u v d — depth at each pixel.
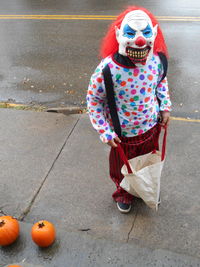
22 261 2.25
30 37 6.86
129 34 1.77
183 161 3.07
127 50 1.79
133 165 2.23
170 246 2.32
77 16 8.06
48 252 2.29
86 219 2.55
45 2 9.57
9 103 4.38
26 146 3.38
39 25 7.57
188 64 5.20
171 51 5.68
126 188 2.36
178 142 3.32
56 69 5.34
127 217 2.55
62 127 3.67
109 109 2.05
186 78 4.77
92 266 2.19
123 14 1.87
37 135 3.55
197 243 2.33
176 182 2.84
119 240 2.38
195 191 2.75
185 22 7.06
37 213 2.62
